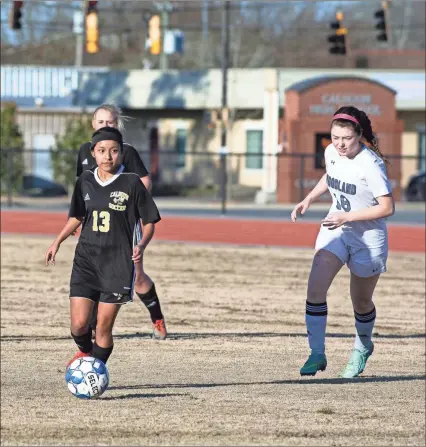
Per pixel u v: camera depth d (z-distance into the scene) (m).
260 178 154.88
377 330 39.91
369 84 141.25
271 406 25.36
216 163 159.62
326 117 138.75
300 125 136.75
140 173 30.98
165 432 22.62
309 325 27.28
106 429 22.84
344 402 26.05
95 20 115.44
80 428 22.92
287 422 23.72
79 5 134.50
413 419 24.38
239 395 26.72
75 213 26.02
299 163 132.75
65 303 45.38
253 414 24.45
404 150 157.38
